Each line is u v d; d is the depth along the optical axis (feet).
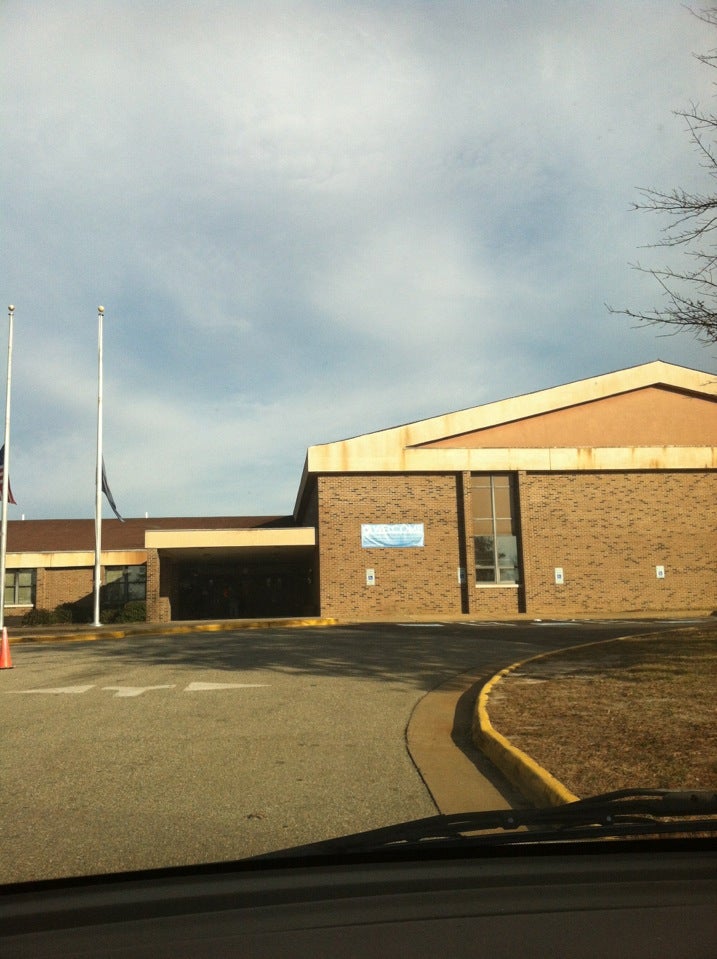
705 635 56.80
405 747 27.81
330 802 21.17
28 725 31.96
